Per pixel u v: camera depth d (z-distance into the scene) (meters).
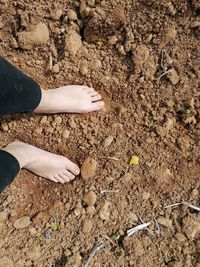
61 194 0.60
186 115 0.58
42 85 0.59
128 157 0.59
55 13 0.57
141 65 0.58
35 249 0.58
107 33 0.58
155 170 0.59
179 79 0.58
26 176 0.60
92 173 0.59
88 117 0.59
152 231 0.58
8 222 0.58
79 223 0.59
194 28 0.57
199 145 0.59
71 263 0.57
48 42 0.58
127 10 0.57
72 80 0.59
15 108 0.50
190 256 0.58
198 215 0.58
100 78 0.59
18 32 0.57
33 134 0.59
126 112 0.59
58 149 0.60
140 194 0.59
